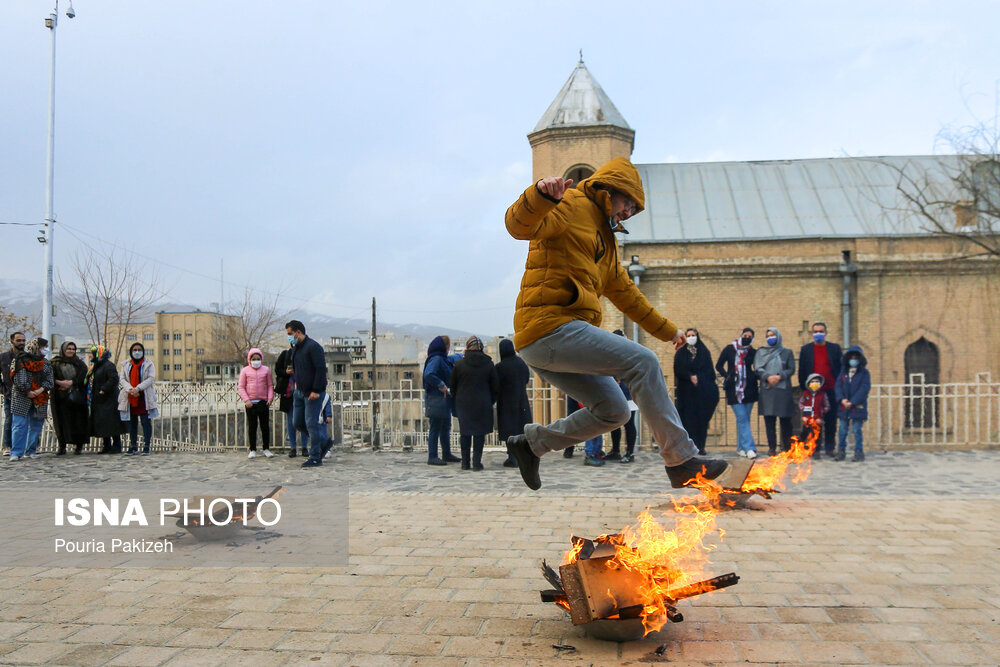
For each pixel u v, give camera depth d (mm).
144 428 14492
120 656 3656
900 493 8703
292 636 3924
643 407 3561
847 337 23562
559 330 3508
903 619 4121
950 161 28656
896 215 26062
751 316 24062
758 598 4523
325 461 12914
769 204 27781
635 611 3682
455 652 3688
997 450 13516
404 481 10266
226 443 15125
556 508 7844
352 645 3791
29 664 3555
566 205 3533
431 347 12531
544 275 3559
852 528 6617
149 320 81188
